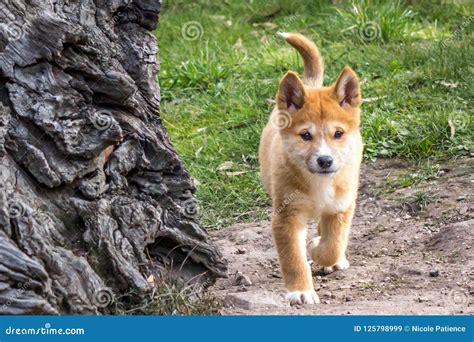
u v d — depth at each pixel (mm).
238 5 22141
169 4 22453
